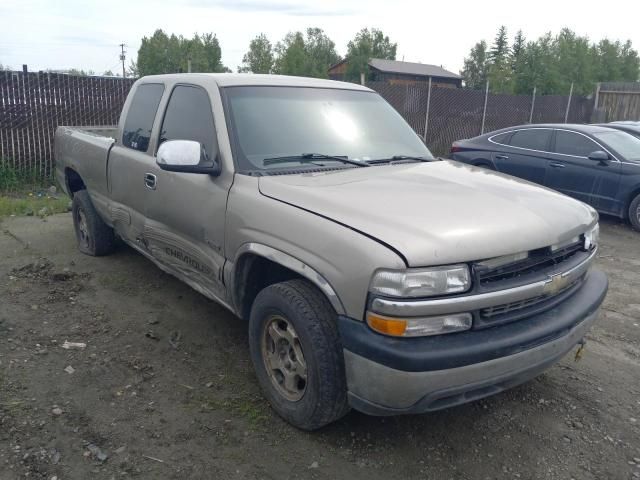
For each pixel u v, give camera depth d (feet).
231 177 11.39
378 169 12.03
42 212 25.57
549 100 57.67
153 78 15.55
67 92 33.01
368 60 178.60
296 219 9.69
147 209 14.28
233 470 9.32
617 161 27.73
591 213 11.31
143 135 14.94
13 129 31.48
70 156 19.51
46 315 14.76
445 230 8.73
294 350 9.98
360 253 8.52
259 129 12.14
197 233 12.35
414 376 8.25
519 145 31.71
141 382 11.79
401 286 8.17
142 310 15.30
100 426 10.26
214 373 12.27
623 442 10.50
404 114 48.03
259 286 11.55
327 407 9.49
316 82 14.38
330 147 12.57
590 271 11.78
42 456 9.38
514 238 9.07
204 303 15.87
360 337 8.52
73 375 11.91
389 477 9.33
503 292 8.80
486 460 9.85
